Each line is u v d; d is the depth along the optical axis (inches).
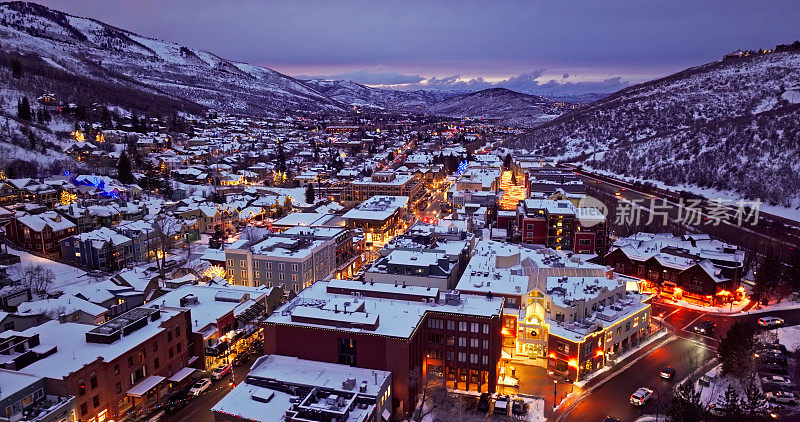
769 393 3422.7
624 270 5767.7
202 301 4397.1
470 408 3454.7
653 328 4653.1
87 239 6245.1
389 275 4429.1
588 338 3786.9
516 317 4104.3
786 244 6432.1
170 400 3442.4
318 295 4030.5
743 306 5128.0
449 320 3659.0
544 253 5216.5
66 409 2812.5
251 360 4160.9
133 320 3538.4
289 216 7647.6
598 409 3410.4
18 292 4781.0
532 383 3769.7
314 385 3115.2
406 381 3275.1
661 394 3577.8
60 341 3336.6
